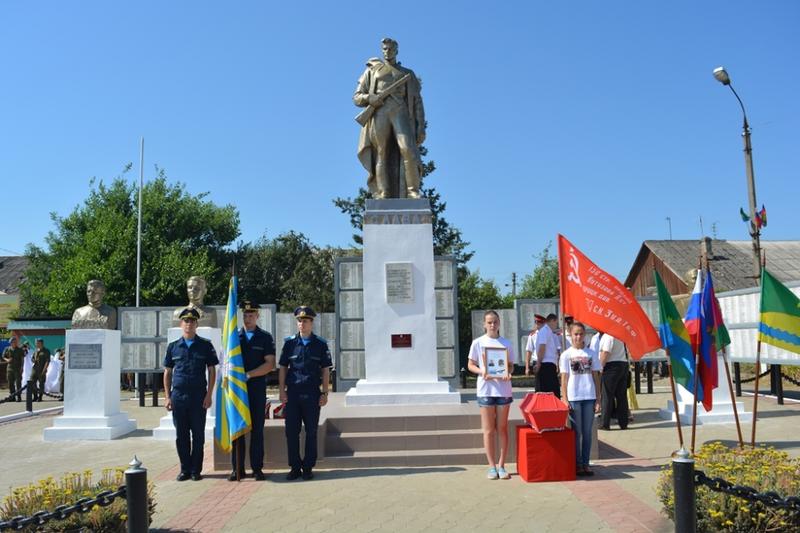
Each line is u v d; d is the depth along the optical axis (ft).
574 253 27.71
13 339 67.46
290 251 124.47
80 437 37.65
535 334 39.78
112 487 17.85
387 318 35.19
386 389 34.27
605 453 30.27
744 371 69.31
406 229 35.83
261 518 20.44
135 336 54.13
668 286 112.78
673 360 25.46
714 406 38.78
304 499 22.63
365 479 25.40
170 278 97.55
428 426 29.81
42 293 108.78
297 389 25.91
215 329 39.52
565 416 24.73
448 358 49.75
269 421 29.48
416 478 25.39
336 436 28.91
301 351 26.27
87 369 38.78
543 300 54.13
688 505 15.34
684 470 15.43
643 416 42.88
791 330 24.03
